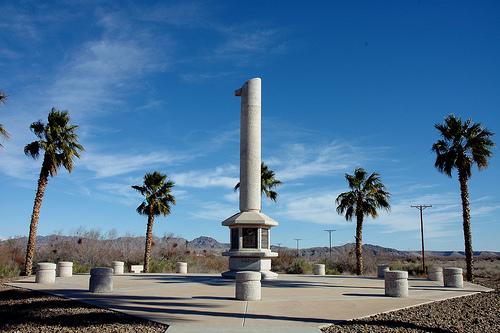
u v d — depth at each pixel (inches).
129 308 529.3
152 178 1588.3
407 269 1763.0
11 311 520.4
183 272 1326.3
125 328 422.0
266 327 425.7
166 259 1926.7
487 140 1320.1
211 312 508.4
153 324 441.4
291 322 454.3
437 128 1375.5
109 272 701.9
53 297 636.7
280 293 714.2
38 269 868.0
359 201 1576.0
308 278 1116.5
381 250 5664.4
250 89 1057.5
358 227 1578.5
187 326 425.7
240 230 1001.5
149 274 1244.5
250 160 1030.4
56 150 1256.2
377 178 1590.8
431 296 711.1
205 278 1030.4
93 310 519.8
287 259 1867.6
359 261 1560.0
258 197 1024.2
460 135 1331.2
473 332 436.5
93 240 2010.3
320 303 596.4
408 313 533.3
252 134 1039.6
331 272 1696.6
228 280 956.0
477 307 602.5
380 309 549.0
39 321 458.0
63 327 429.1
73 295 651.5
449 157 1330.0
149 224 1571.1
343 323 460.4
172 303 576.4
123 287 780.6
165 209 1582.2
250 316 485.1
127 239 2192.4
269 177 1642.5
